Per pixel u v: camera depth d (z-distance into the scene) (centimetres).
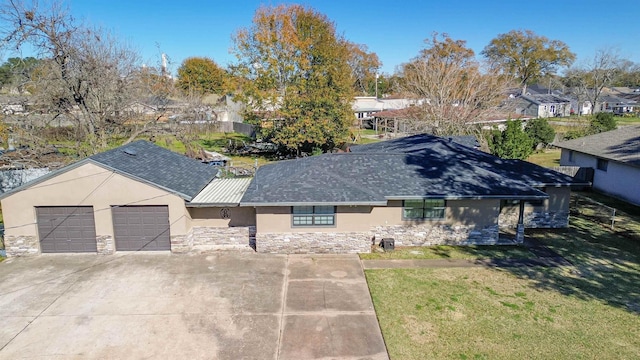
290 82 3684
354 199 1385
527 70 7144
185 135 3000
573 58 7094
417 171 1599
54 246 1427
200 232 1514
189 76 6819
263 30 3697
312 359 873
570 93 7388
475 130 3403
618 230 1694
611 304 1099
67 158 2277
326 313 1051
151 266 1331
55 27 2202
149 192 1395
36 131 2309
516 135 2645
